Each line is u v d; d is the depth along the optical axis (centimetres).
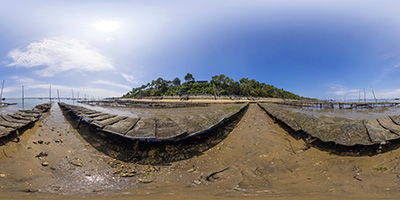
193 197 383
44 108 2936
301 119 1241
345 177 550
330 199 334
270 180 560
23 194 438
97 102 6769
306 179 551
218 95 7819
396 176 516
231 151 941
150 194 431
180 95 8662
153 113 2702
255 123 1566
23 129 1222
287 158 804
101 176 643
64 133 1242
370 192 387
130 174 660
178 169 723
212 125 1152
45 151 883
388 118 1048
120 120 1204
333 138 846
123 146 955
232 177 612
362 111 3130
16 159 756
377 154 707
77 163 754
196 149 956
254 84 10188
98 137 1106
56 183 567
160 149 921
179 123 1153
